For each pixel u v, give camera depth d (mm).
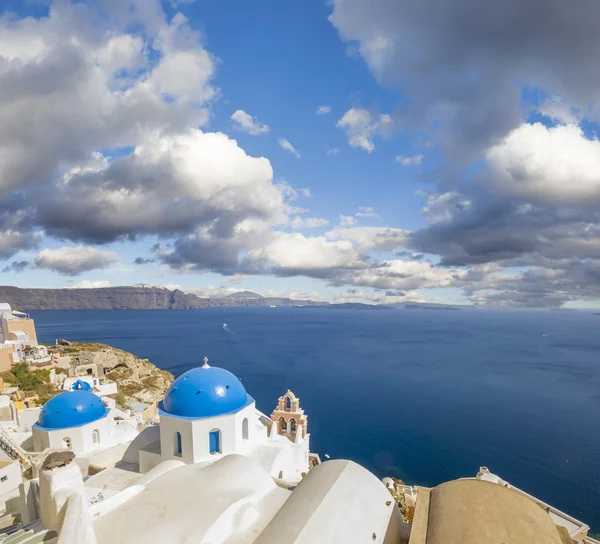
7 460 29375
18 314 110812
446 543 12000
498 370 141125
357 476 17688
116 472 26031
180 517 15133
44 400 59312
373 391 108688
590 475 59656
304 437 34625
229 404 26297
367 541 14281
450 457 66000
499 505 13602
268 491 18828
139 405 68250
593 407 94562
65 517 13117
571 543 12930
